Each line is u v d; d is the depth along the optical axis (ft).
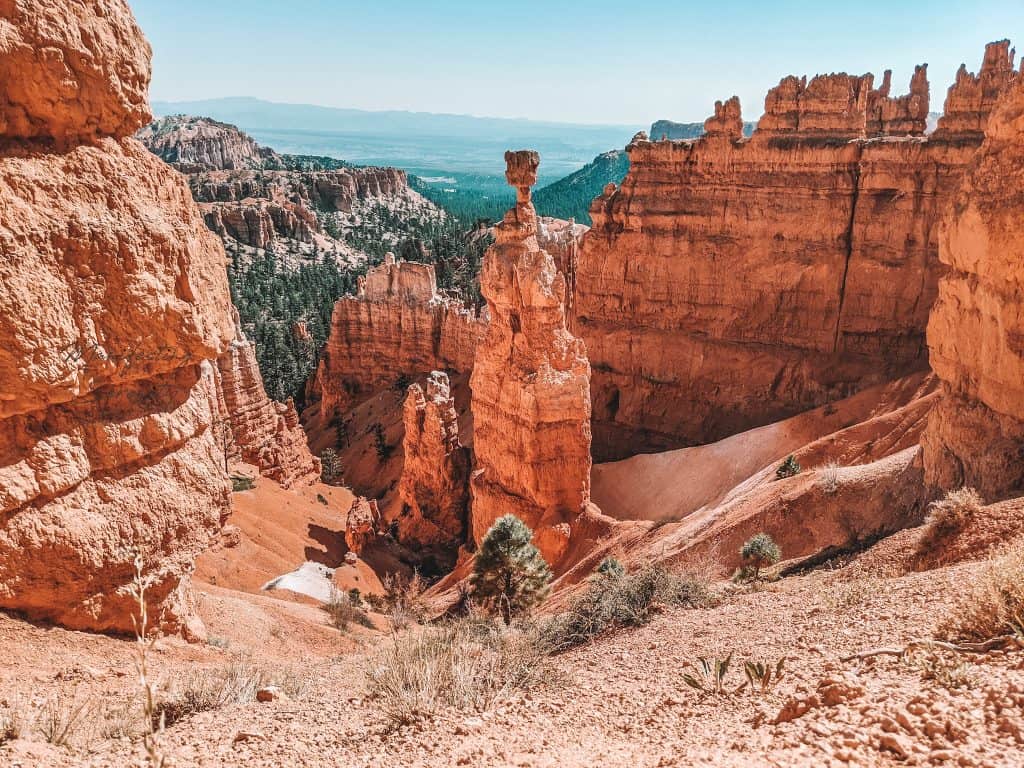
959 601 28.94
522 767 17.08
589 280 220.64
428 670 26.68
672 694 26.37
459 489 165.48
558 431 117.50
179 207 43.55
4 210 32.60
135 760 19.70
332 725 24.70
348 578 119.44
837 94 179.01
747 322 193.67
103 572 38.40
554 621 55.77
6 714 24.30
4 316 32.32
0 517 34.06
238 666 34.35
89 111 36.63
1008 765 13.23
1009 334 62.08
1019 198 61.00
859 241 176.04
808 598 44.47
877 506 78.74
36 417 35.32
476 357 131.34
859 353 178.40
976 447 66.03
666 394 206.28
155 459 41.93
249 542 118.21
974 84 160.25
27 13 33.91
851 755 14.26
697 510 140.15
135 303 38.19
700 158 198.29
